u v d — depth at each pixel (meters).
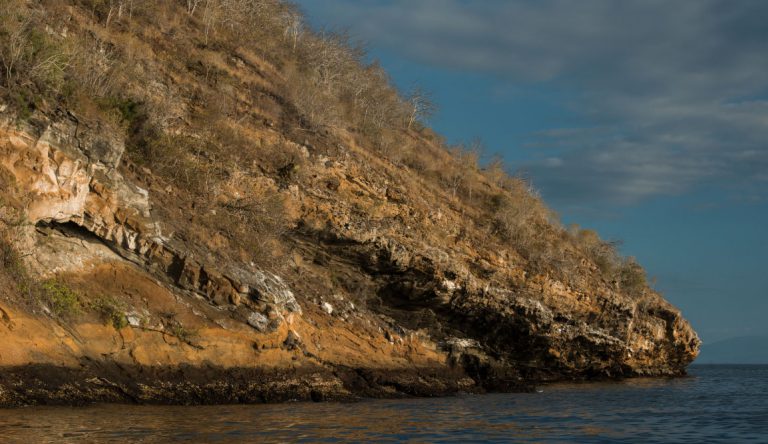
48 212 17.33
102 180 18.69
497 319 33.75
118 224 18.91
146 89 25.44
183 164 23.73
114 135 19.19
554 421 18.44
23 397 14.75
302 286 26.09
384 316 29.58
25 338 15.45
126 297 18.52
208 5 32.16
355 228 28.27
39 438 11.39
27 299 16.09
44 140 17.31
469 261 33.22
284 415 16.53
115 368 17.17
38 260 17.22
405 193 32.75
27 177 17.00
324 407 19.17
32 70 17.80
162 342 18.45
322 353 23.59
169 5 31.45
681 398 28.80
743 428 17.73
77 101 19.06
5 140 16.67
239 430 13.64
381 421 16.56
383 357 26.42
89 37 25.36
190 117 26.64
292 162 28.20
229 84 29.41
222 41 31.78
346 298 28.20
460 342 32.22
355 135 34.22
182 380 18.23
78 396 15.71
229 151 26.84
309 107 31.44
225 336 19.73
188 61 28.89
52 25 23.31
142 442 11.60
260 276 21.73
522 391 31.11
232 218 24.41
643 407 23.89
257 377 20.06
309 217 27.69
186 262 19.80
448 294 31.33
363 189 30.67
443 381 28.39
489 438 14.53
